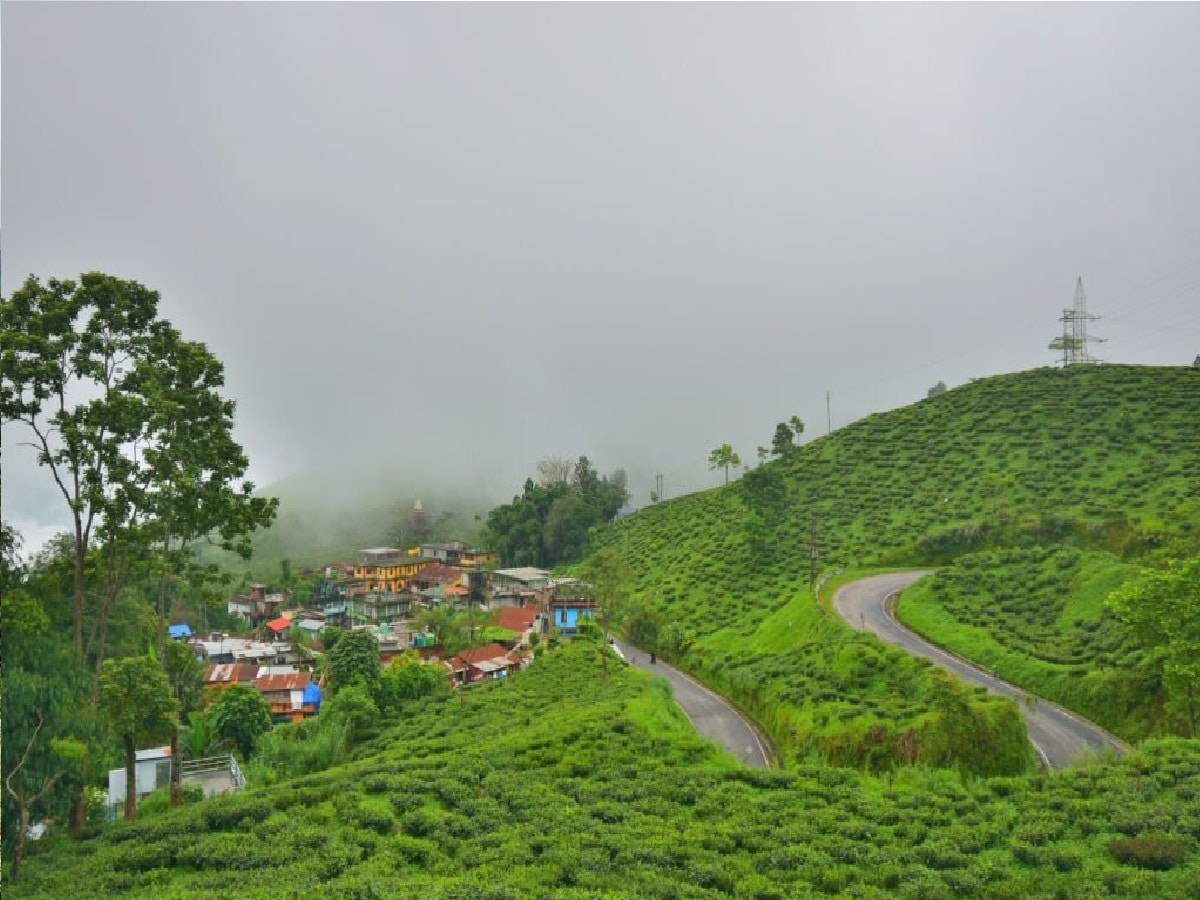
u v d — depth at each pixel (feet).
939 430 419.74
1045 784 120.47
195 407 125.90
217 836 101.91
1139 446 343.26
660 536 440.04
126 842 102.53
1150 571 174.70
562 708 194.59
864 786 125.70
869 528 335.26
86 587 124.98
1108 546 265.13
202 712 217.56
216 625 407.85
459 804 115.44
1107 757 135.13
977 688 154.92
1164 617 154.30
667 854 97.30
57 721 99.66
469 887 83.82
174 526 126.82
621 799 119.75
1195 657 149.18
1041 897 85.25
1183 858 92.68
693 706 212.23
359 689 219.61
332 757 185.37
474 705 212.64
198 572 134.31
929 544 300.81
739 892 87.15
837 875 91.45
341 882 85.56
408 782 122.93
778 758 164.66
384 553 509.76
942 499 341.21
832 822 108.99
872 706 159.33
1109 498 297.94
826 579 287.89
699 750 145.38
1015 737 140.36
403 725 209.05
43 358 109.60
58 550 124.47
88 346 114.52
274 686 252.62
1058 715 173.88
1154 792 114.11
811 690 179.11
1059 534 278.87
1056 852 96.63
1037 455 356.79
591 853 96.37
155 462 116.88
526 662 292.40
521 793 119.44
